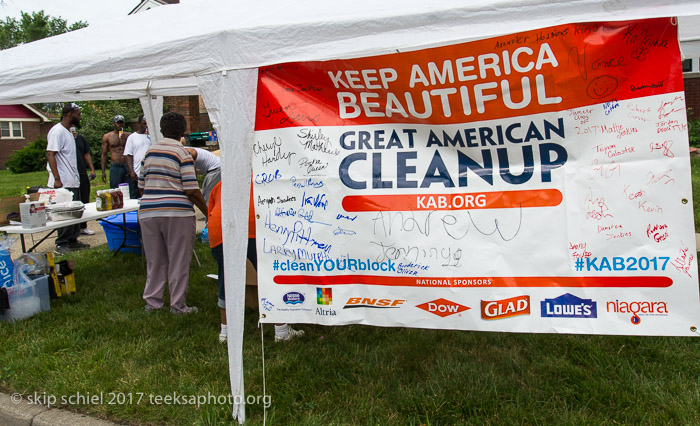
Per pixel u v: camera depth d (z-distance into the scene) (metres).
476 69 2.37
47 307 4.49
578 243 2.33
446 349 3.42
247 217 2.69
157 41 2.83
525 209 2.39
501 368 3.15
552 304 2.38
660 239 2.23
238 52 2.62
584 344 3.34
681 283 2.21
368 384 3.04
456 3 2.42
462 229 2.47
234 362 2.70
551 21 2.24
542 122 2.35
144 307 4.43
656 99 2.19
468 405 2.74
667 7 2.11
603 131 2.27
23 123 30.77
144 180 4.21
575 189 2.33
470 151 2.46
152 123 6.40
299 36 2.54
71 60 3.06
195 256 5.72
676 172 2.18
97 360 3.48
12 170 24.17
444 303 2.51
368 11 2.56
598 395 2.77
